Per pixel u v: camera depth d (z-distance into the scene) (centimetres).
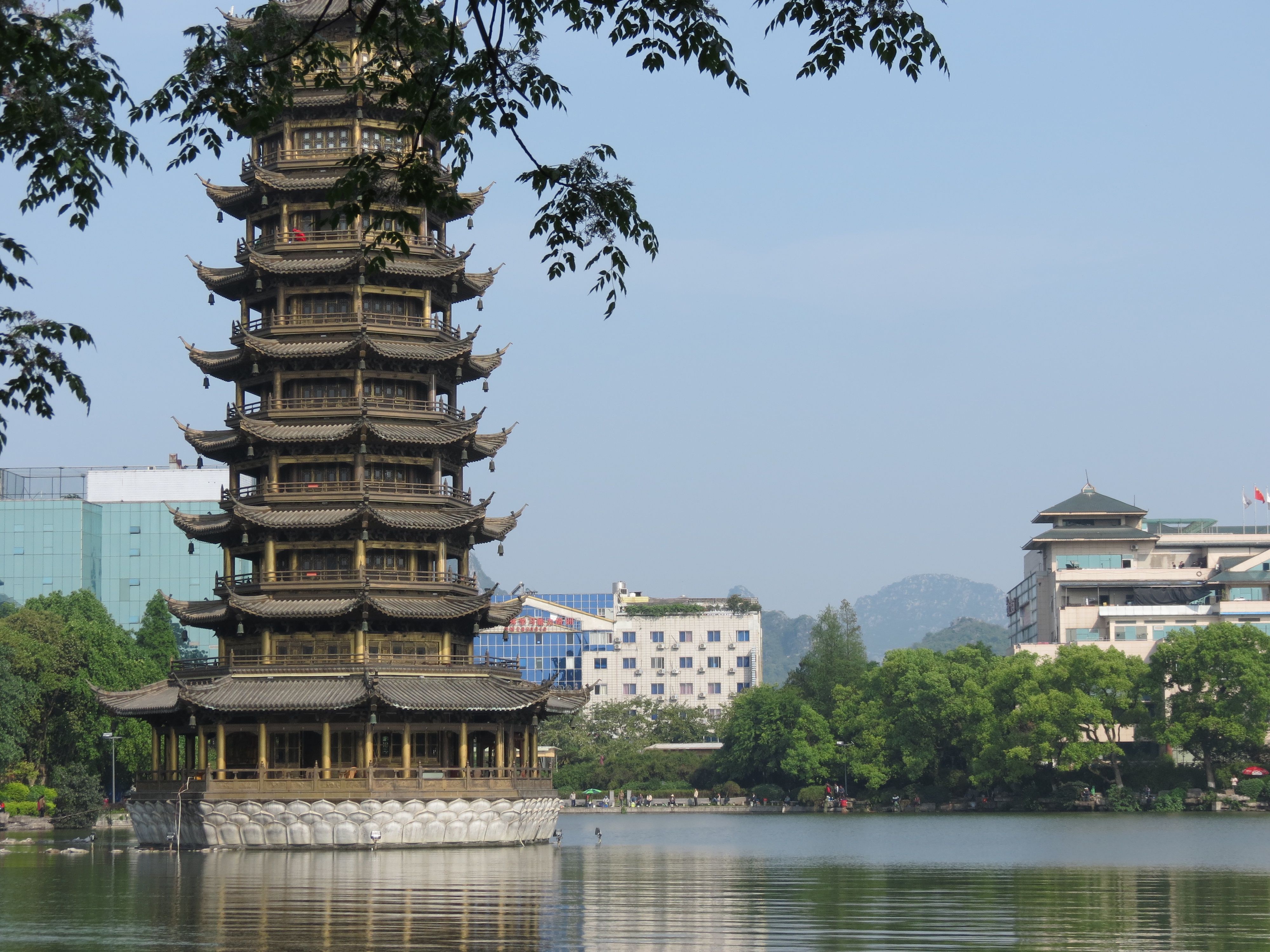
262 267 12375
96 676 17538
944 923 6159
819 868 9450
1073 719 19200
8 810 15825
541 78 4028
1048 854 10819
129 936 5822
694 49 4028
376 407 12425
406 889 7781
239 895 7500
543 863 9944
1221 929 5959
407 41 3997
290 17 4100
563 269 4241
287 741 12106
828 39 3944
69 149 3953
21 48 3744
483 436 13325
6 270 4025
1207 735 19588
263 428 12300
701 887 7862
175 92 4016
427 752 12300
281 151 12669
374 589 12131
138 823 12069
